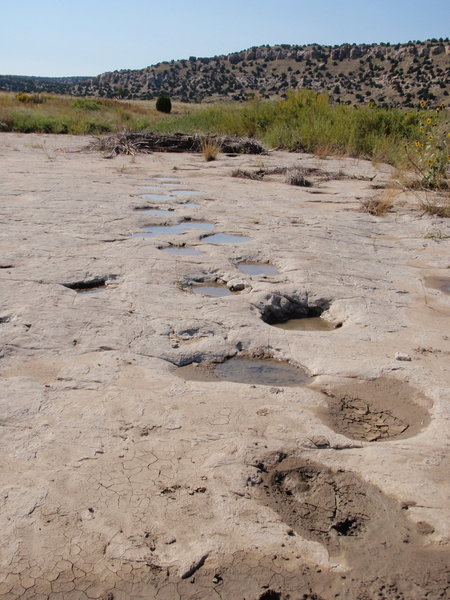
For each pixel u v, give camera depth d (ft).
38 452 8.61
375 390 11.02
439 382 11.25
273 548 7.06
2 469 8.21
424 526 7.52
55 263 17.28
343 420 10.02
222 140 55.88
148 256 18.40
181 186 34.50
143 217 24.41
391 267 19.04
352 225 25.02
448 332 13.76
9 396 10.06
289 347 12.60
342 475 8.47
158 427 9.36
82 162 45.24
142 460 8.52
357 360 12.08
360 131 54.95
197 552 6.93
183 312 13.98
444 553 7.09
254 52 499.51
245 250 19.72
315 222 25.26
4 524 7.21
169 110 150.00
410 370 11.68
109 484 7.98
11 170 37.99
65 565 6.70
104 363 11.38
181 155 53.57
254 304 14.79
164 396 10.32
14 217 23.40
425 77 331.36
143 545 7.00
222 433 9.28
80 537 7.07
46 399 10.03
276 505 7.84
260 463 8.60
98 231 21.58
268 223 24.62
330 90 361.30
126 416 9.63
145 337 12.61
